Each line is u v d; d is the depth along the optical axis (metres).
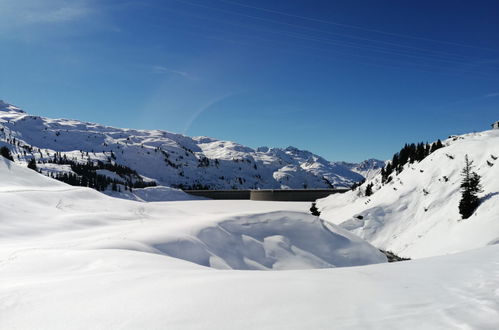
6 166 53.94
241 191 179.38
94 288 8.38
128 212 47.44
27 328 5.96
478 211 37.59
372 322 4.77
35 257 15.48
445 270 8.30
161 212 51.97
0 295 8.04
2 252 17.91
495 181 39.97
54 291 8.23
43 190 47.47
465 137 69.19
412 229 47.22
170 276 9.78
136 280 9.22
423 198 52.16
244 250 27.14
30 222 32.09
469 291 5.95
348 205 80.75
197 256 22.12
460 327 4.30
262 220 33.12
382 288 6.91
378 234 51.12
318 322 4.97
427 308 5.20
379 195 64.50
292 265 27.14
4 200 36.66
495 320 4.46
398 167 73.44
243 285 7.87
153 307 6.42
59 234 29.83
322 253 30.66
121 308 6.54
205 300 6.65
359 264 30.41
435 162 57.69
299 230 33.03
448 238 37.47
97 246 19.23
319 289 7.14
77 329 5.65
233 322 5.30
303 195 141.25
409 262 11.20
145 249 20.00
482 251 10.91
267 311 5.71
